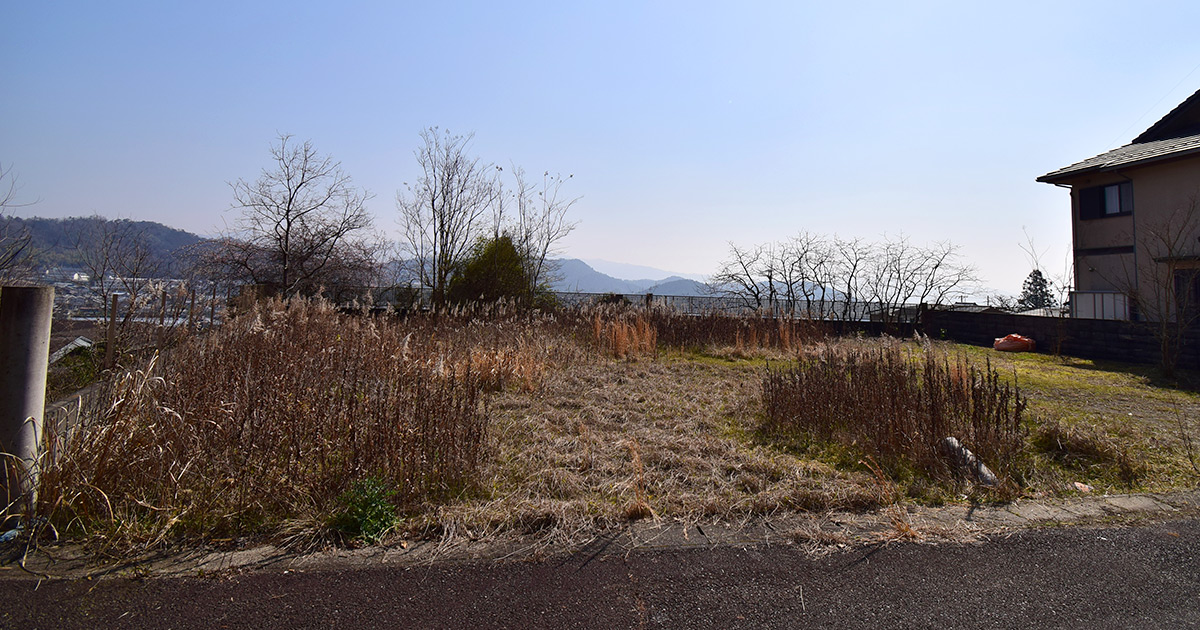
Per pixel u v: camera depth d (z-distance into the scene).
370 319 8.40
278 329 6.70
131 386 3.59
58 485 2.92
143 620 2.23
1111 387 7.72
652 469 4.02
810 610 2.39
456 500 3.37
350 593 2.44
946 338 14.50
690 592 2.50
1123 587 2.59
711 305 16.97
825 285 17.48
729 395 6.54
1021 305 16.42
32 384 2.92
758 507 3.37
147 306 6.70
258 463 3.38
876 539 3.03
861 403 4.96
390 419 3.78
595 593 2.48
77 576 2.52
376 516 3.01
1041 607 2.43
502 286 15.77
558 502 3.33
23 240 8.23
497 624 2.25
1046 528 3.21
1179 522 3.32
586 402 6.12
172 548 2.78
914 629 2.27
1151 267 12.76
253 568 2.63
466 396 4.40
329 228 14.99
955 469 4.02
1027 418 5.52
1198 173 12.26
